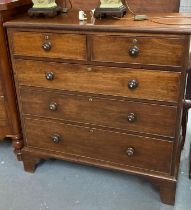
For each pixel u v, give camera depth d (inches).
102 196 66.6
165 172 61.9
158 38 51.2
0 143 86.5
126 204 64.2
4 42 64.2
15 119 72.0
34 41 60.2
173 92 54.2
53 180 71.9
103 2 59.1
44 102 65.9
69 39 57.2
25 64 63.4
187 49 50.3
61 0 71.7
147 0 66.6
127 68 55.6
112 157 65.5
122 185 69.6
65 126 66.6
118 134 62.5
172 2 65.4
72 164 77.0
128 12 65.8
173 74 52.8
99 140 64.9
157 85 54.8
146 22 55.2
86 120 64.0
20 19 62.4
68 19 60.4
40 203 65.4
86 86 60.4
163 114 56.8
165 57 52.1
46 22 58.5
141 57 53.6
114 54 55.3
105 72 57.5
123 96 58.3
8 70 67.1
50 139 69.7
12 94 69.5
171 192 62.0
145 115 58.4
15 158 80.0
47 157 71.6
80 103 62.7
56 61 60.4
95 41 55.5
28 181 71.9
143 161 62.9
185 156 78.0
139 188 68.5
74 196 66.9
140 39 52.3
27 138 72.2
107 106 60.6
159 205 63.6
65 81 61.7
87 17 61.2
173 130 57.4
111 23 55.3
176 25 51.6
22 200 66.4
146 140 60.6
